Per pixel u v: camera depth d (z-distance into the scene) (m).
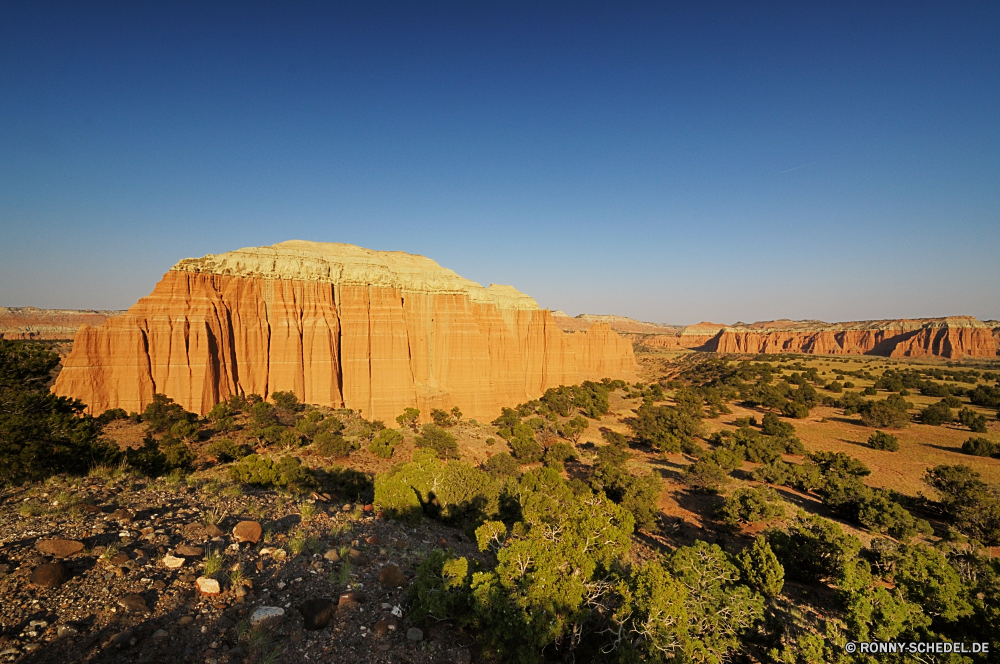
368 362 80.25
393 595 11.88
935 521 44.66
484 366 92.50
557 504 23.94
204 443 48.94
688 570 19.69
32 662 6.99
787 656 16.78
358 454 51.56
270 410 62.53
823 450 73.06
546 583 12.32
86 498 13.80
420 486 24.27
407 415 76.38
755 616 18.08
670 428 80.56
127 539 11.22
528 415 95.88
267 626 9.07
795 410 99.50
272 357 73.62
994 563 24.00
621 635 12.48
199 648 8.20
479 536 16.45
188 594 9.56
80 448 19.83
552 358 120.25
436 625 11.46
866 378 142.62
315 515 16.33
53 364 22.00
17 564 9.04
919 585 19.78
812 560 28.17
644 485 40.53
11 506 12.45
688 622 15.62
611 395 121.56
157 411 57.28
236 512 14.99
